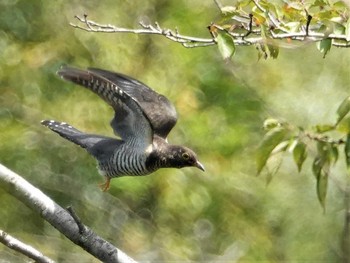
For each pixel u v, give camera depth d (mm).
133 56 17547
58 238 16797
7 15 17578
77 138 8078
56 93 17422
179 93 17453
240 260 17766
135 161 7590
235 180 17922
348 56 18234
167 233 17594
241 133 17766
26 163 17109
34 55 17234
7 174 7004
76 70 7414
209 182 17844
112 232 17312
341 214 17297
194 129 17469
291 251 17891
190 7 17859
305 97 18125
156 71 17578
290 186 18016
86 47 17359
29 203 7012
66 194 17297
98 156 7887
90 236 7031
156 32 7742
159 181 17453
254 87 18078
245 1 7105
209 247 17828
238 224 18047
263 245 17922
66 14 17594
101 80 7344
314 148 7980
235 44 7230
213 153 17766
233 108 17891
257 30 7254
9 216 16953
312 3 7160
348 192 11109
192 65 17797
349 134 7664
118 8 17719
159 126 7973
